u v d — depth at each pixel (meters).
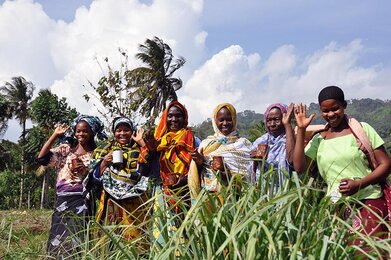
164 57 27.44
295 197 3.03
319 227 3.01
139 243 3.80
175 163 5.52
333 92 4.25
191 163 5.26
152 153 5.59
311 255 2.79
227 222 3.11
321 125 4.52
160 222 3.80
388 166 4.05
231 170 5.10
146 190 5.61
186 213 3.35
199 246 3.11
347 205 3.23
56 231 5.32
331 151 4.26
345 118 4.31
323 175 4.34
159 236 3.64
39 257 4.42
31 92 49.12
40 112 33.84
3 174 44.06
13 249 4.57
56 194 5.68
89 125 5.88
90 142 6.05
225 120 5.41
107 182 5.52
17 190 43.97
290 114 4.59
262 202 3.26
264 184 3.60
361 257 2.96
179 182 5.41
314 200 3.21
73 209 5.51
